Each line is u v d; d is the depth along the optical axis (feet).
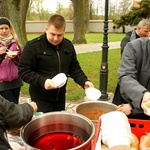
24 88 18.48
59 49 7.88
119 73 6.04
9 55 10.28
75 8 54.39
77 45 51.55
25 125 4.23
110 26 97.35
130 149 3.93
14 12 29.94
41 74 7.85
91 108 5.96
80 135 4.48
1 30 10.75
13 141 4.82
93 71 25.08
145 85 6.17
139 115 6.07
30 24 106.01
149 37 6.38
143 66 6.07
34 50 7.52
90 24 108.27
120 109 5.85
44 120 4.51
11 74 10.61
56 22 7.14
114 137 3.74
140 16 18.06
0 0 23.90
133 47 6.13
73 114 4.51
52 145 4.25
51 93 8.04
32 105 4.92
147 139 4.34
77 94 17.11
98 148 3.58
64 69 8.13
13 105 4.42
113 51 41.09
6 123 4.25
